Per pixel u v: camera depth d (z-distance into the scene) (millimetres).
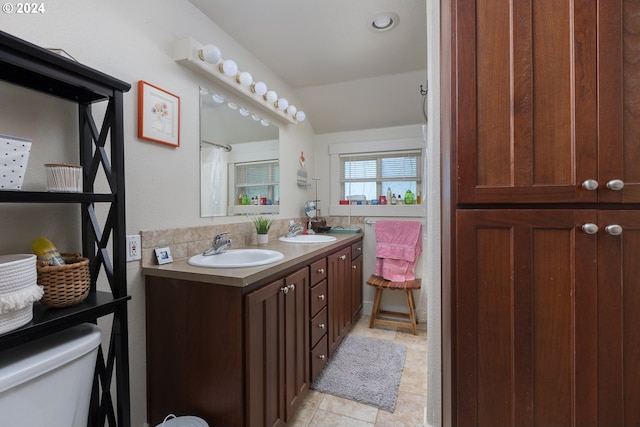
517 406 842
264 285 1301
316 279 1842
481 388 867
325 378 1925
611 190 772
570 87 797
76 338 875
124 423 1004
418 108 2811
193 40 1522
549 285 816
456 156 878
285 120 2541
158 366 1329
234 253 1741
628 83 767
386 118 2979
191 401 1260
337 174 3264
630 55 766
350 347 2359
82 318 868
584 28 785
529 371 832
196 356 1246
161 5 1459
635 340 777
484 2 855
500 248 846
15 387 702
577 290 797
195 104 1649
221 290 1188
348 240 2516
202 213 1698
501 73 841
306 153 3086
